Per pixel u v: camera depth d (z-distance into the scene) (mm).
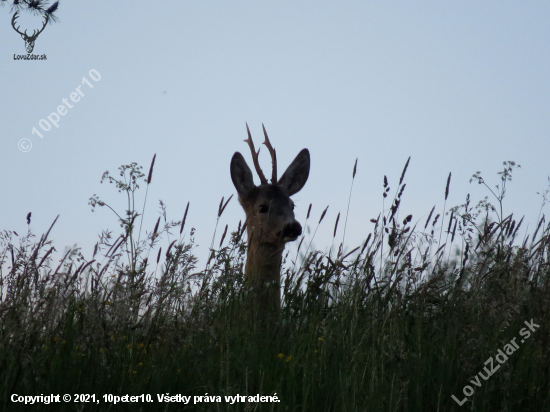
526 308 20016
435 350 18953
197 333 18688
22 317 15633
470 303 19031
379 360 17641
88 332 15820
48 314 15789
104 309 16375
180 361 18141
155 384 16672
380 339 18500
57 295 16562
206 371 17094
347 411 15531
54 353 16438
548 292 18891
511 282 18484
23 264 17344
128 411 15711
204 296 19875
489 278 18969
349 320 20891
